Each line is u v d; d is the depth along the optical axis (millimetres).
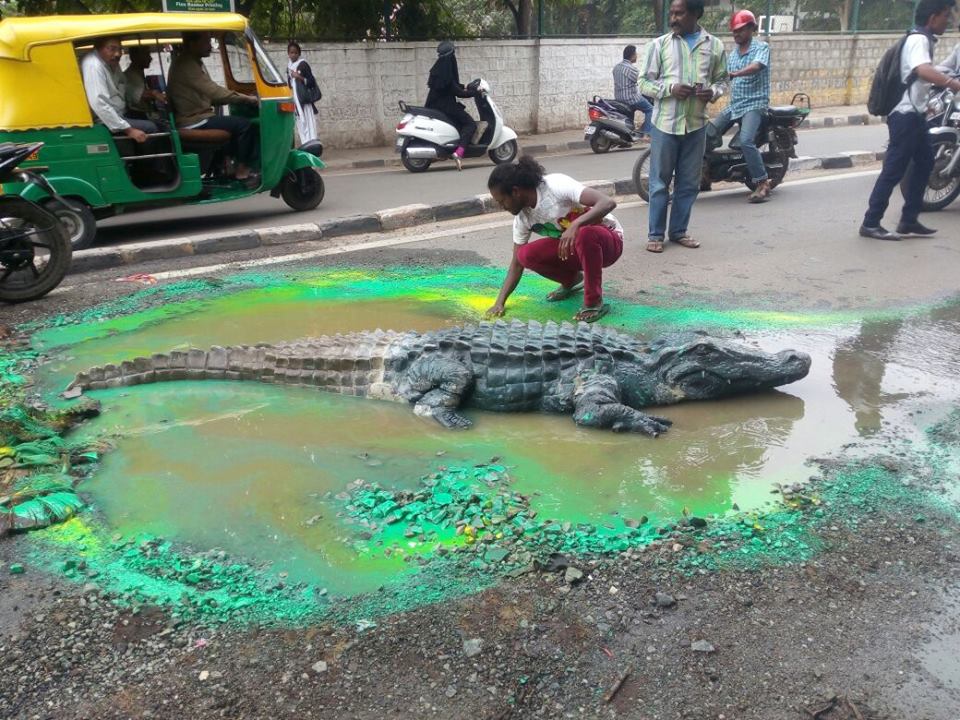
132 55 9062
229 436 4129
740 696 2369
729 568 2967
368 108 16031
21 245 6176
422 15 16219
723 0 19875
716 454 3904
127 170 8156
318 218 9461
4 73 7266
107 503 3486
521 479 3676
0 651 2574
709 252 7656
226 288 6777
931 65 7137
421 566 3008
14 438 3965
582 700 2367
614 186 10680
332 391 4664
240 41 8969
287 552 3117
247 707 2346
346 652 2555
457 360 4418
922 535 3160
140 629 2678
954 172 8805
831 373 4863
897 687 2393
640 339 5418
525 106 17781
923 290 6375
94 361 5172
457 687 2414
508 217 9484
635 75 15258
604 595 2824
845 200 9906
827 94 21547
